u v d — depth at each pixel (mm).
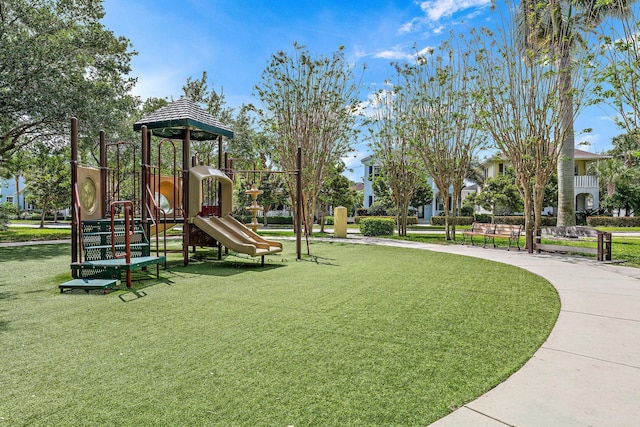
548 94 11672
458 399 2379
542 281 6438
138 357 3041
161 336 3564
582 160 34688
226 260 9359
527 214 12367
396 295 5340
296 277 6871
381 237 17344
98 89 13711
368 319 4137
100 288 5492
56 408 2238
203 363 2920
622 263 8742
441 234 19750
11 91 11531
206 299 5113
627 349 3287
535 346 3338
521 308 4633
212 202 12164
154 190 9266
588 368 2881
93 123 12953
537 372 2797
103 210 8289
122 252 7113
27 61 11469
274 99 16359
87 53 14266
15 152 16531
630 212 32469
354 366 2873
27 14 12930
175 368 2824
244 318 4180
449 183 15570
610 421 2139
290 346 3297
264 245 8703
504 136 12594
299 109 16219
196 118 9172
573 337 3588
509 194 27891
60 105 12219
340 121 16891
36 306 4719
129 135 15141
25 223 34031
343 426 2061
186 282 6387
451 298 5156
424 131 15047
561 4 12430
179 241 14898
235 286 6031
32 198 28062
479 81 13102
